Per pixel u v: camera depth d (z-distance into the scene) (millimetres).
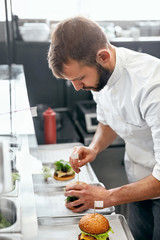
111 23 2564
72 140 2330
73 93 2736
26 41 2289
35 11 2434
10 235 777
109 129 1755
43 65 2617
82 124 2416
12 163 938
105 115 1658
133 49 2535
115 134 1772
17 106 1144
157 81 1216
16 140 1025
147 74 1266
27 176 951
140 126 1450
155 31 2551
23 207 856
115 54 1331
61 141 2307
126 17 2633
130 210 1740
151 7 2604
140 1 2586
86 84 1210
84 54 1095
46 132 2129
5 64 1736
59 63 1107
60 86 2705
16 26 2264
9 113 1098
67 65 1104
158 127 1191
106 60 1161
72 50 1078
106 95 1497
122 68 1338
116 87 1385
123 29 2668
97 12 2602
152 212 1667
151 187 1206
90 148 1636
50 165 1797
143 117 1313
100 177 2170
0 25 1537
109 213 1295
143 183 1226
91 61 1122
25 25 2289
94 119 2301
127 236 1157
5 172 633
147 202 1683
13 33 2104
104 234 1132
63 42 1083
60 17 2529
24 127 1071
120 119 1540
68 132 2463
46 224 1164
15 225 814
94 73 1170
